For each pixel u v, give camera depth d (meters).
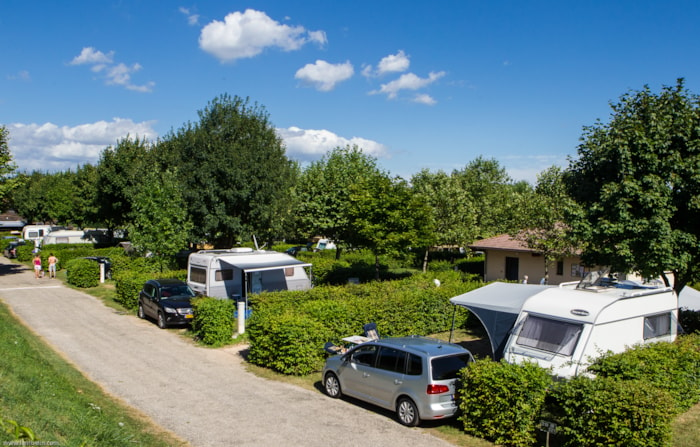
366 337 14.24
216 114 29.69
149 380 12.18
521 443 8.60
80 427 7.35
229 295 20.97
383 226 24.14
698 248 12.80
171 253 25.53
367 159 36.41
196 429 9.18
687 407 10.25
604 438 7.74
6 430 5.11
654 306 12.16
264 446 8.50
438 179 36.09
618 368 9.40
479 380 9.01
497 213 37.84
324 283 27.27
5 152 31.73
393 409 9.88
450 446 8.68
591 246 14.40
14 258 44.91
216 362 13.96
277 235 33.53
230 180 28.41
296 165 49.34
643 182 12.59
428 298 17.30
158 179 27.09
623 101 14.29
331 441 8.77
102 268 30.06
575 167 15.30
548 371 9.68
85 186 48.28
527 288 13.12
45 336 16.72
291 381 12.37
